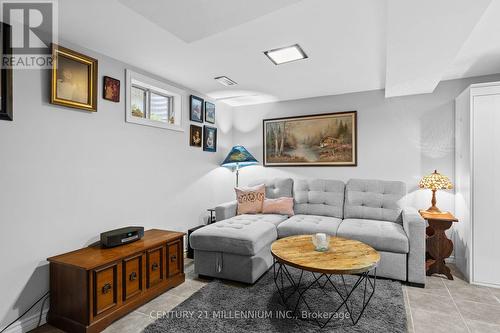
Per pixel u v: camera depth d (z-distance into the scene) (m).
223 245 2.54
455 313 2.03
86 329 1.76
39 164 1.98
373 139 3.63
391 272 2.55
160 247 2.38
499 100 2.52
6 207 1.80
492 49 2.41
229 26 1.73
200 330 1.82
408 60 2.25
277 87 3.55
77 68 2.22
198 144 3.77
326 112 3.93
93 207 2.36
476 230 2.58
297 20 1.92
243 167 4.52
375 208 3.24
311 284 2.34
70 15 1.85
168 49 2.40
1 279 1.78
